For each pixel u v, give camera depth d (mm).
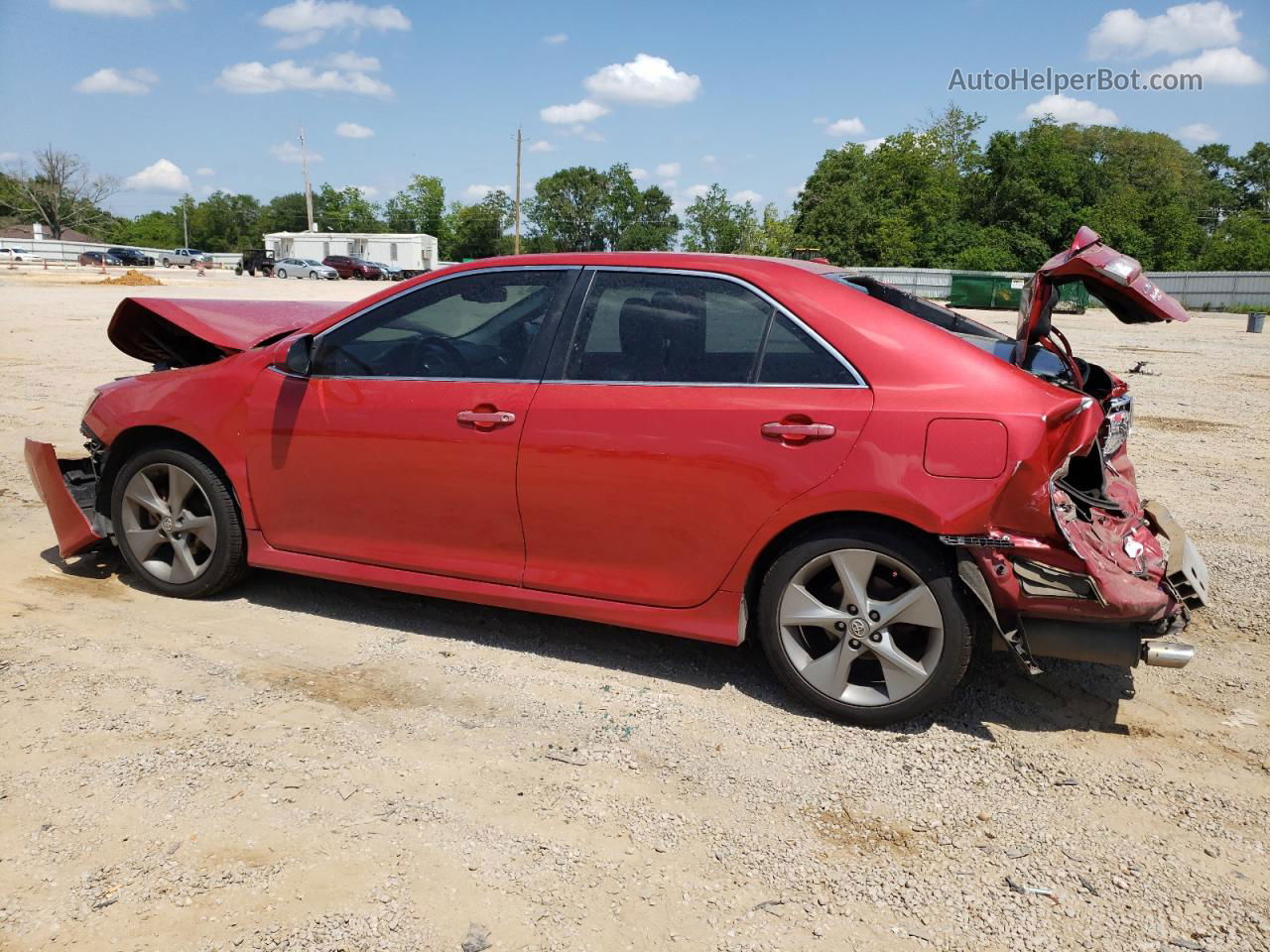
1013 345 3584
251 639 3947
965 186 71125
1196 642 4207
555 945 2250
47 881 2408
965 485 3037
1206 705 3602
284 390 4043
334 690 3492
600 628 4199
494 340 3773
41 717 3203
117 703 3320
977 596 3076
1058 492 3090
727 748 3178
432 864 2525
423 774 2949
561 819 2742
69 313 20188
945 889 2500
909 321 3266
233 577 4340
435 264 68188
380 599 4469
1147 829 2789
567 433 3520
